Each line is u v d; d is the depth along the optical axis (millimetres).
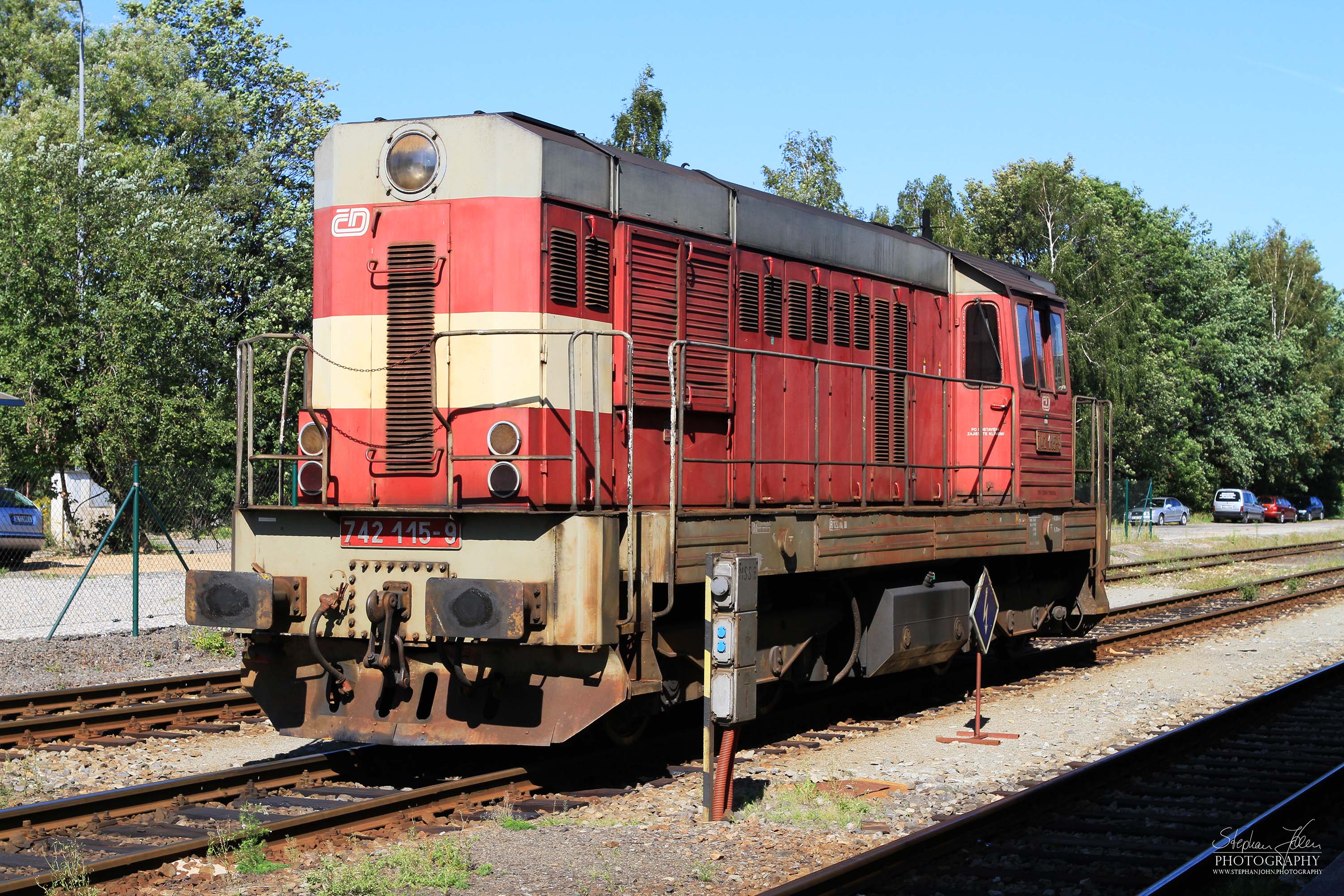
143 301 24703
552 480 7934
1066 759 8812
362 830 6582
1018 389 12211
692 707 10555
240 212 32656
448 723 7656
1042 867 6098
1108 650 14672
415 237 8164
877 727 10141
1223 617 17484
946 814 7133
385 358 8180
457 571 7516
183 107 36188
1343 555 32594
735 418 9477
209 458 25594
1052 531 12664
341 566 7855
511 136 8000
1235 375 57562
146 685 10891
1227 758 8812
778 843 6574
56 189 25469
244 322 30031
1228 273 64625
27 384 24219
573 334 7496
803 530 9055
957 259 12508
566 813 7168
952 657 11477
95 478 25766
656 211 8898
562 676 7465
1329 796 7246
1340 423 65812
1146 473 51438
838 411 10688
